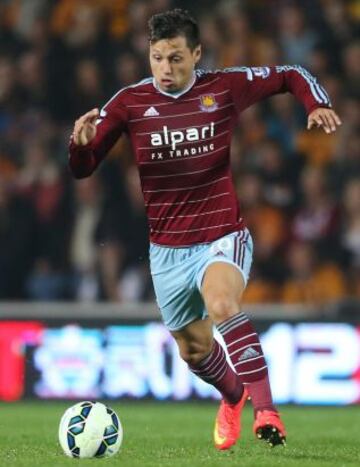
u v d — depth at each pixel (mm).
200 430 31047
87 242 50375
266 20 55906
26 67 55156
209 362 23297
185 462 20188
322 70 54344
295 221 49875
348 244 49094
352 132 52406
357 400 41250
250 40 55219
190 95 22156
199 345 23203
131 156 51719
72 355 42219
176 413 37438
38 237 51188
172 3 55906
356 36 55375
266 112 52938
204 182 22078
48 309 42438
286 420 35062
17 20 57688
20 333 42312
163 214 22312
